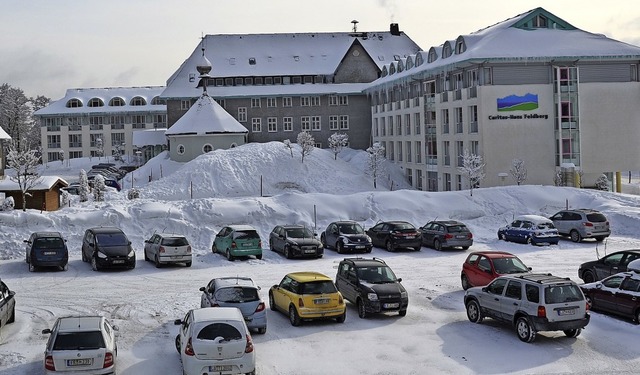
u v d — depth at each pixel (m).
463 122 57.59
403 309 21.50
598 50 55.66
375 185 64.94
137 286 26.44
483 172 54.41
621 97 56.38
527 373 16.05
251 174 61.78
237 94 89.00
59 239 30.33
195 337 14.91
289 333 19.84
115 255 29.66
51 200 48.38
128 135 123.75
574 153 55.62
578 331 18.84
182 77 91.94
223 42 95.62
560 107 55.12
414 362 17.03
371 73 92.31
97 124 123.50
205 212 39.22
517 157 55.00
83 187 54.09
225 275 28.64
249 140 89.94
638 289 20.27
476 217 43.16
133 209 38.41
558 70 54.81
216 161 62.84
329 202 42.53
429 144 65.94
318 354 17.80
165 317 21.67
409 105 70.38
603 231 36.34
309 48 96.25
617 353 17.47
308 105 90.31
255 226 39.22
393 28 100.62
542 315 18.03
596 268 24.98
